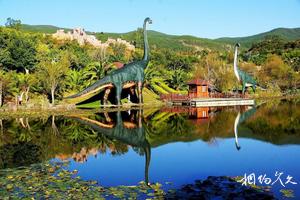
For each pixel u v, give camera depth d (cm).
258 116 4450
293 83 9069
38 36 10244
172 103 6256
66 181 1778
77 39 12744
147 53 5791
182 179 1852
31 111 4872
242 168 2077
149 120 4191
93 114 4662
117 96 5472
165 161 2275
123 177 1905
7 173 1909
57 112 4806
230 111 5131
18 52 6297
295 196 1543
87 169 2062
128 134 3278
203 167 2112
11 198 1508
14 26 10244
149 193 1597
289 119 4122
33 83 5362
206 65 9138
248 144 2780
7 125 3769
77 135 3216
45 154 2439
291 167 2081
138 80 5647
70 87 6069
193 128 3591
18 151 2536
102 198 1530
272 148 2625
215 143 2839
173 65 10075
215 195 1561
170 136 3162
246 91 8212
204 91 6788
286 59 12212
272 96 8256
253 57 13500
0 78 4928
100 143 2859
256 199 1507
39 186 1680
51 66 5312
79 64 7356
